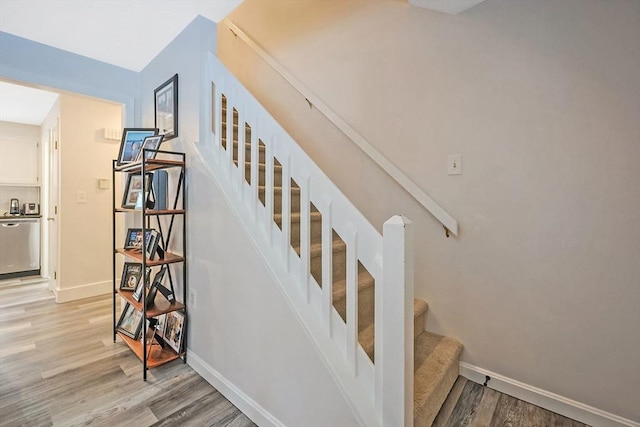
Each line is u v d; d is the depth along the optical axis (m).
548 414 1.58
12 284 4.13
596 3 1.44
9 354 2.24
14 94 3.46
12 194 4.82
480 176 1.77
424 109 1.97
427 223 1.98
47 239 4.38
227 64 3.49
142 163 1.93
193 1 1.87
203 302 1.99
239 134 1.78
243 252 1.67
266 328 1.53
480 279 1.80
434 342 1.86
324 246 1.31
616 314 1.44
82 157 3.55
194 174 2.07
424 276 2.00
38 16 2.02
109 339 2.49
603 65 1.43
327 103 2.50
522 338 1.68
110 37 2.27
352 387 1.18
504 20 1.67
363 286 1.70
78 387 1.86
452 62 1.85
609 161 1.43
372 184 2.23
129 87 2.81
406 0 2.04
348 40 2.36
